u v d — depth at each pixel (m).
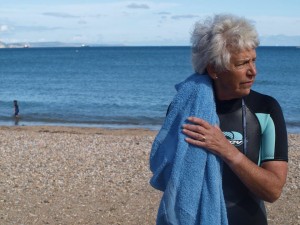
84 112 32.75
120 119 29.27
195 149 3.02
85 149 15.37
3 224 8.04
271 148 3.14
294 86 51.62
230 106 3.17
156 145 3.16
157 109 34.50
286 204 9.14
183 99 3.15
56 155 14.26
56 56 155.62
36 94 46.00
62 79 64.81
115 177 11.35
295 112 32.78
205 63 3.12
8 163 13.02
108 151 14.92
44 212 8.70
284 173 3.12
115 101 39.84
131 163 12.97
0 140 17.73
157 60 118.69
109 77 67.31
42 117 30.03
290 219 8.34
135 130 23.34
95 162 13.16
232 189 3.13
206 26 3.12
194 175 3.00
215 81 3.16
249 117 3.16
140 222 8.22
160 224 3.08
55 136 19.17
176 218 3.02
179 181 3.02
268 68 81.62
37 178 11.23
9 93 47.16
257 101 3.21
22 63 111.06
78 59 130.25
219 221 3.00
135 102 39.09
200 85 3.13
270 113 3.17
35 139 18.02
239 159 3.01
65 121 28.39
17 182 10.82
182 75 69.56
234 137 3.13
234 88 3.08
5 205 9.07
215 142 3.01
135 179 11.15
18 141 17.38
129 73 74.62
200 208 3.00
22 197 9.62
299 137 19.88
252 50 3.05
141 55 154.00
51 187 10.41
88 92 47.59
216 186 3.00
